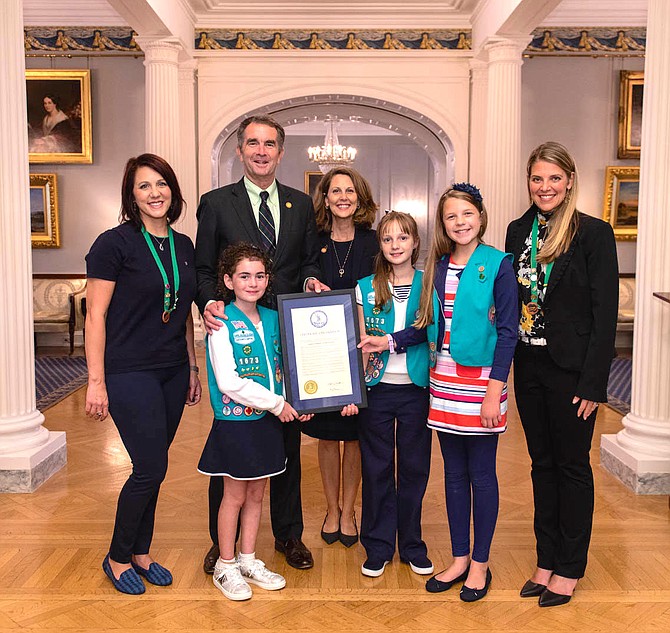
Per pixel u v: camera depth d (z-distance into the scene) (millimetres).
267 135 3297
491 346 3047
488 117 9102
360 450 3488
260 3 9781
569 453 3092
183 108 10148
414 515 3426
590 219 3018
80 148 10672
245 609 3094
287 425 3494
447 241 3154
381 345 3238
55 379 8312
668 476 4488
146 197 3059
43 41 10523
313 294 3223
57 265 10922
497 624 2980
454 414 3104
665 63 4582
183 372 3285
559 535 3234
